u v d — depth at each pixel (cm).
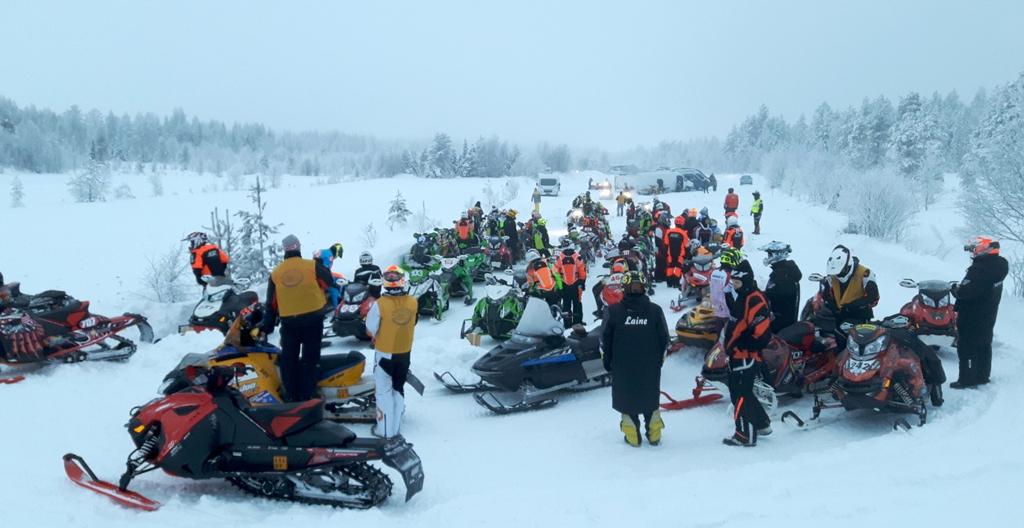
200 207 4438
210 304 1125
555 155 12356
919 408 718
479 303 1204
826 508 509
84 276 2177
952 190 5044
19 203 5172
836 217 3700
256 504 552
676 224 1797
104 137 13862
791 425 768
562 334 889
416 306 687
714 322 995
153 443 571
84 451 662
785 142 12256
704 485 566
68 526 493
